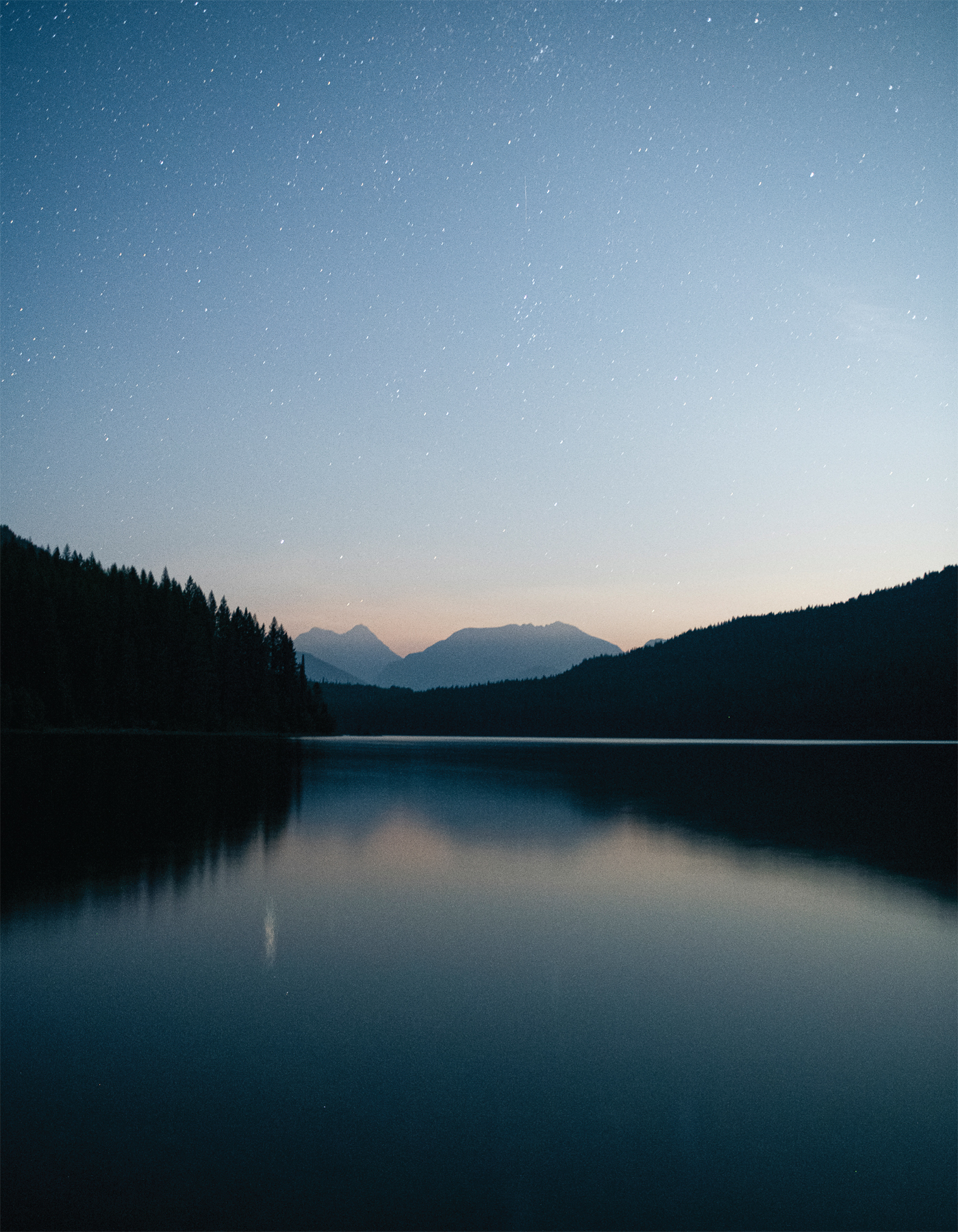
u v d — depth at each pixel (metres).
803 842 18.00
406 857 15.74
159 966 8.60
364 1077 5.86
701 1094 5.62
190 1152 4.77
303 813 22.77
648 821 21.70
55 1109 5.30
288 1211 4.19
